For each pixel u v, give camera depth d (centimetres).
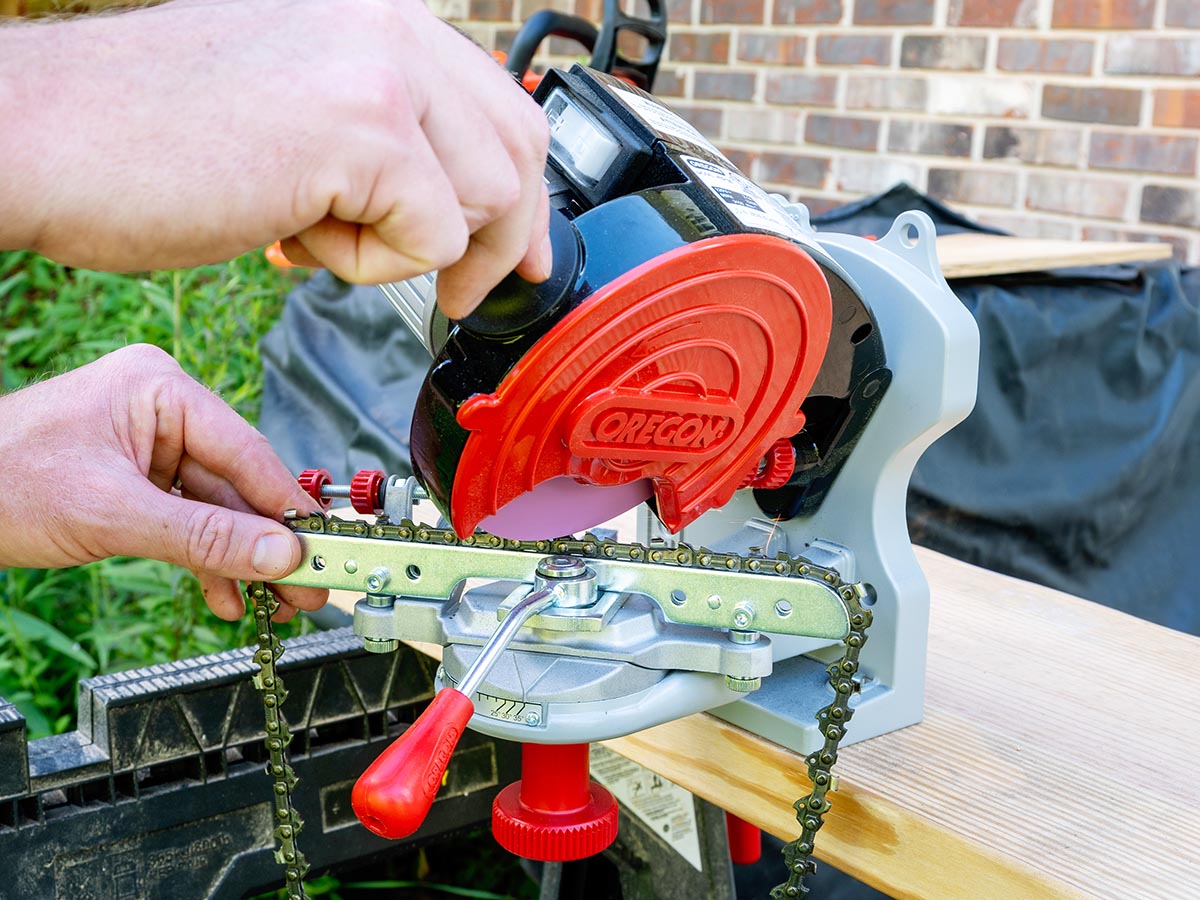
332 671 99
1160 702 84
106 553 71
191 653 211
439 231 46
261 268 280
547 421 57
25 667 206
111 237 43
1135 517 184
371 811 52
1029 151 272
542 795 71
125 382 79
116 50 42
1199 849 65
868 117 297
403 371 188
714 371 60
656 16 171
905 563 79
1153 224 258
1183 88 249
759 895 139
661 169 63
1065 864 64
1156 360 183
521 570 67
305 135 43
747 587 65
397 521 71
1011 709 83
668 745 82
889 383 75
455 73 48
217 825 95
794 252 59
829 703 76
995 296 170
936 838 67
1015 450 173
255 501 81
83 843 89
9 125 40
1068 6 260
